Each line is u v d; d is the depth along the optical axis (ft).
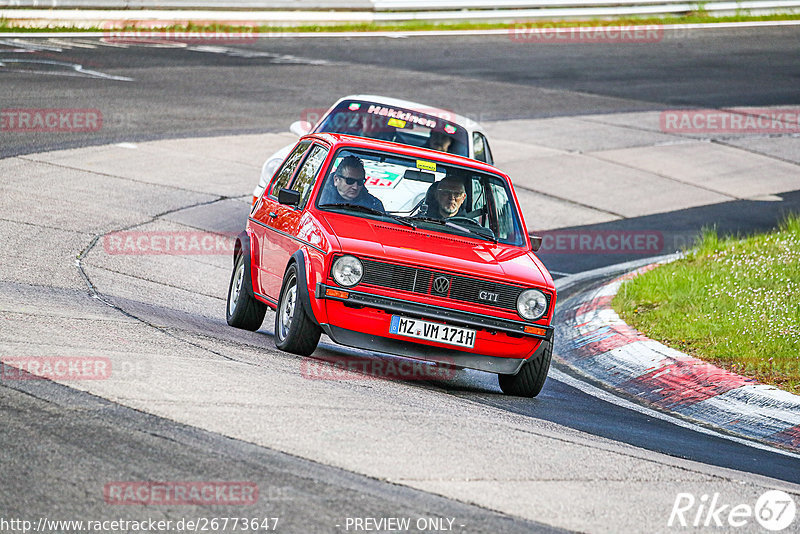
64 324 88.53
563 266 167.73
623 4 426.92
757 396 97.76
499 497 59.26
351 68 313.73
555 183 218.59
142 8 353.10
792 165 248.52
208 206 174.09
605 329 122.83
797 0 464.65
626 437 82.07
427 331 89.56
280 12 381.19
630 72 342.64
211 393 72.23
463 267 90.89
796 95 322.55
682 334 118.52
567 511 58.54
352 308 88.58
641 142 258.37
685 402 100.22
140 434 61.82
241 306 107.34
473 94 292.81
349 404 75.46
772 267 145.28
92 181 176.24
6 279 108.88
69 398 66.90
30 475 54.29
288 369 85.10
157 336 90.27
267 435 64.59
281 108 253.44
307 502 54.70
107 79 263.70
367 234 93.09
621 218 199.52
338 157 101.71
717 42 400.88
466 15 411.95
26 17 329.93
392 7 400.47
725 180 232.53
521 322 91.40
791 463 82.48
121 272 126.00
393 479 59.93
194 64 298.56
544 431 77.77
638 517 59.26
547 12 418.72
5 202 153.17
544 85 314.96
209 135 221.46
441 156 104.83
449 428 73.00
